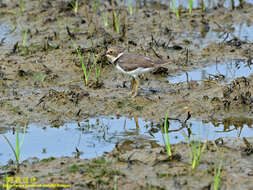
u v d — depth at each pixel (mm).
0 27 21141
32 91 15062
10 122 13133
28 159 11023
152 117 13383
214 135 12109
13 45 19016
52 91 14492
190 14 21953
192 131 12414
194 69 16875
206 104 13852
